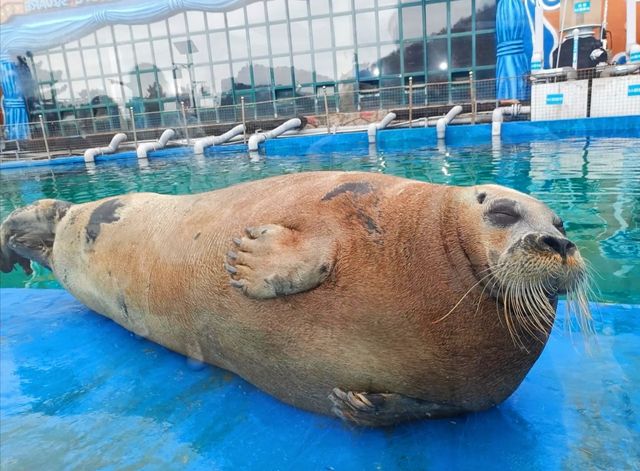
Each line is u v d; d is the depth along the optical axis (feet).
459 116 49.73
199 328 9.86
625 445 7.76
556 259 6.61
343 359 7.93
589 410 8.55
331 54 60.29
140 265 11.03
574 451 7.73
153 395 10.02
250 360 9.17
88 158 52.65
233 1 59.88
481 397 8.06
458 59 57.21
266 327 8.43
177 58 64.49
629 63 40.40
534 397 8.97
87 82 67.56
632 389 8.96
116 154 54.24
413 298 7.47
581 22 47.73
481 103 51.26
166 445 8.63
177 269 10.02
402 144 43.91
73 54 66.69
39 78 68.03
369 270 7.75
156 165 45.09
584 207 20.35
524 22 50.80
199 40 63.16
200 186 31.91
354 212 8.25
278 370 8.80
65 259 13.38
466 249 7.36
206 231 9.82
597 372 9.51
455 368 7.51
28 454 8.68
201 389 10.06
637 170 25.50
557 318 11.50
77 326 13.34
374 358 7.73
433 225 7.69
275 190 9.61
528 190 23.31
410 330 7.45
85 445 8.80
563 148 33.76
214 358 10.31
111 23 63.67
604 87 40.63
